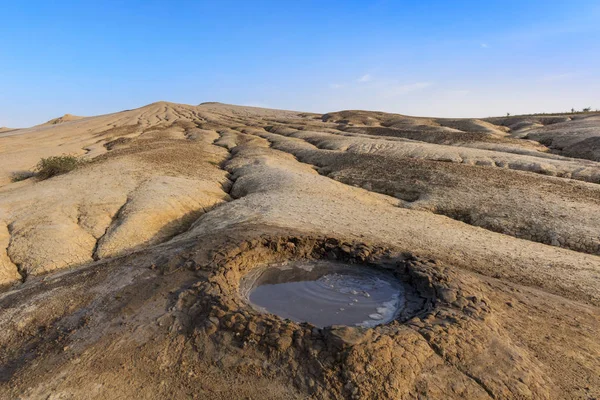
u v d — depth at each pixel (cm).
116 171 2350
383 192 2188
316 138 4469
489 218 1647
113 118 7594
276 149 3872
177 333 724
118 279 969
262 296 836
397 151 3378
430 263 931
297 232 1177
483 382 595
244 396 586
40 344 763
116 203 1742
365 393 559
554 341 733
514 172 2350
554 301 900
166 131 5122
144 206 1655
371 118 7888
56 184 2031
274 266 988
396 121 6844
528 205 1712
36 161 3061
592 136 3525
